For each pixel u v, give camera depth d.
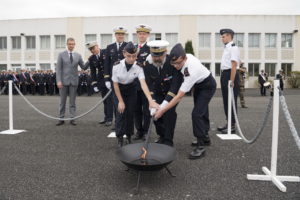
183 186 3.19
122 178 3.42
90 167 3.80
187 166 3.84
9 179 3.39
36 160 4.10
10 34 33.56
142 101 5.42
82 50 32.62
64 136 5.65
